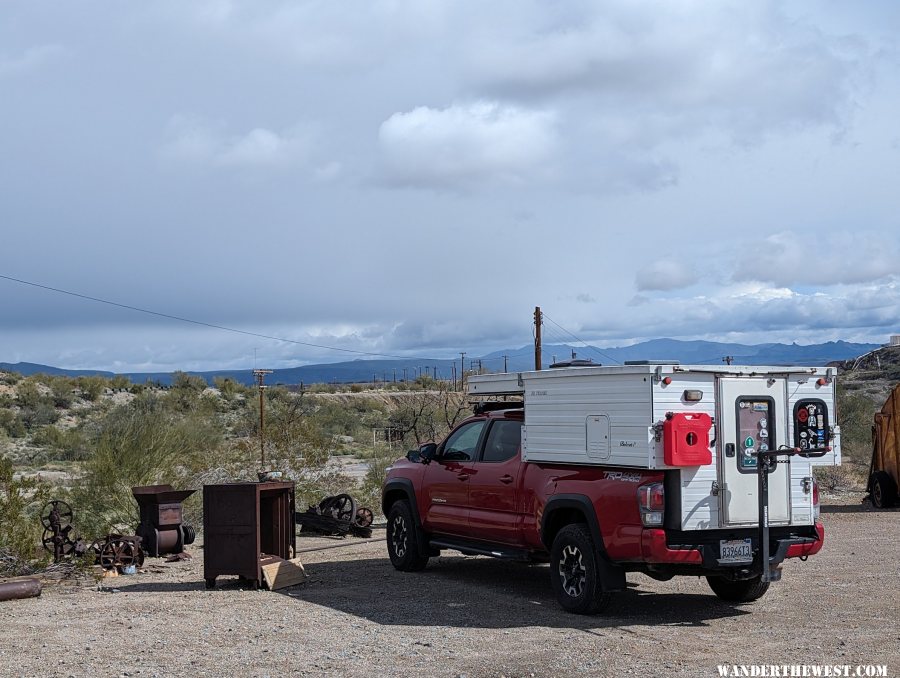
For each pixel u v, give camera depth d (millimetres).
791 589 10898
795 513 9500
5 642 8430
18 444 48969
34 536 13125
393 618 9398
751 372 9312
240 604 10203
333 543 15539
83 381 65375
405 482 12594
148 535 13828
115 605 10188
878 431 20422
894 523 17359
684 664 7496
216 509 11250
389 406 69000
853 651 7875
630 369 9016
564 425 9922
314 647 8141
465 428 12000
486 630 8805
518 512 10633
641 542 8898
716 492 9102
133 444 17828
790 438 9531
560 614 9586
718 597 10367
